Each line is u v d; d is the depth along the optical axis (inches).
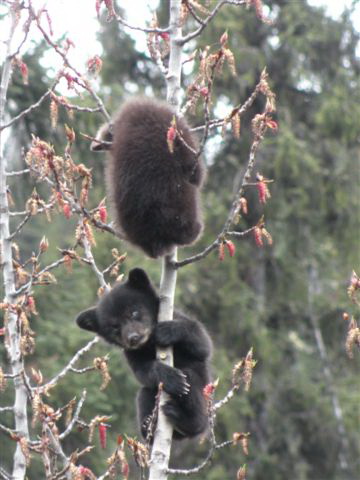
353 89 844.6
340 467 840.3
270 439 828.0
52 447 267.3
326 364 843.4
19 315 289.4
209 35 780.0
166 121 284.4
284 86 844.0
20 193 683.4
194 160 275.9
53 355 637.3
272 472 810.8
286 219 832.9
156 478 278.4
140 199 278.8
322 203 834.2
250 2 293.1
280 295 852.6
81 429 263.7
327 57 856.3
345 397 831.7
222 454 792.3
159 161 280.1
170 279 295.0
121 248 704.4
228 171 844.0
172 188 279.6
